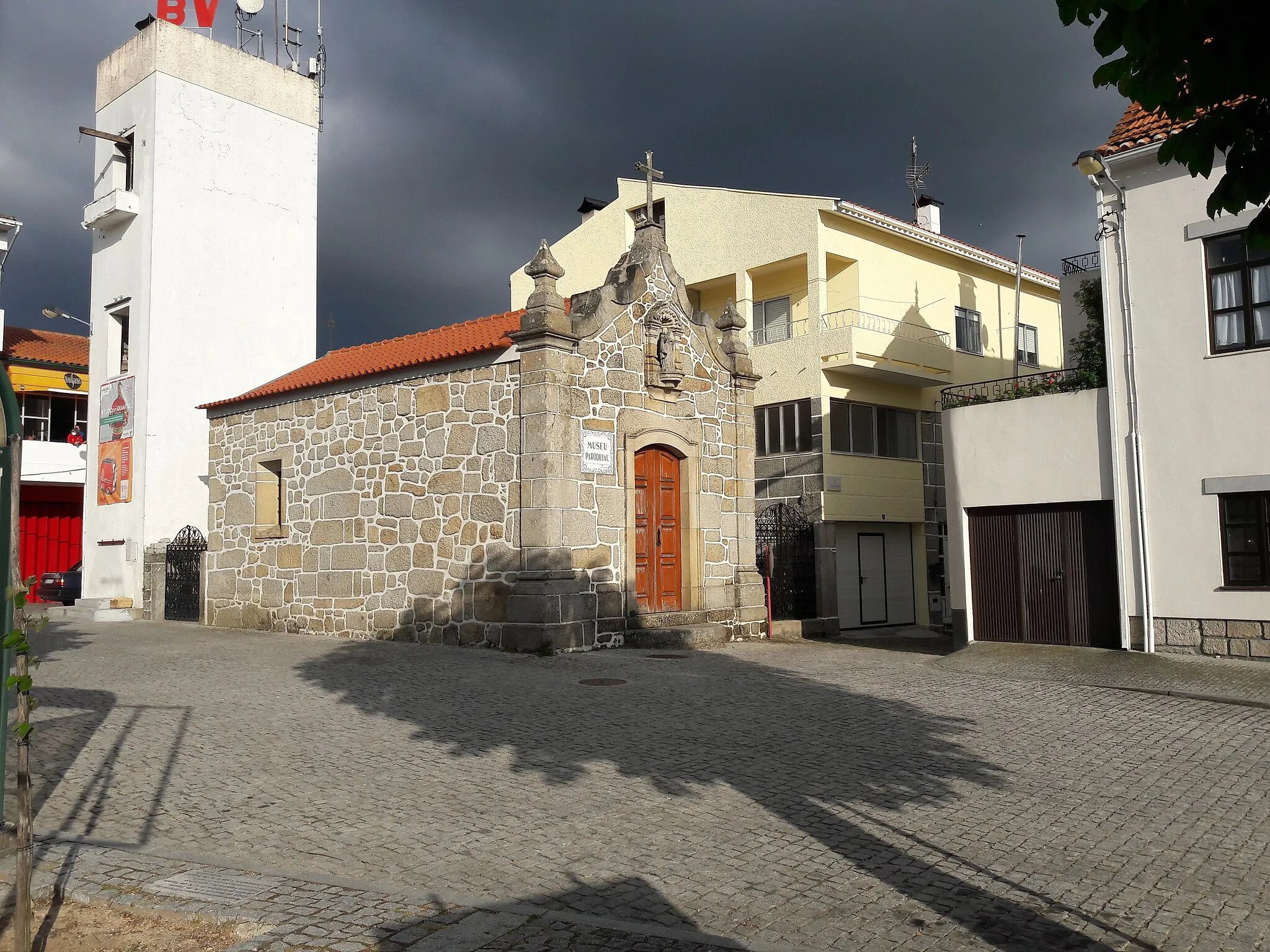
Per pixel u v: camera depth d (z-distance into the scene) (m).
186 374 23.84
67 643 16.31
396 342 18.98
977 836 5.99
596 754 8.10
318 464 17.38
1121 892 5.06
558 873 5.31
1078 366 16.06
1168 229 13.69
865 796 6.86
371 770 7.54
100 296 24.89
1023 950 4.35
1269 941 4.46
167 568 21.53
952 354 24.28
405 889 4.96
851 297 23.44
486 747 8.31
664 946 4.32
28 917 4.13
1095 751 8.30
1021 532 15.28
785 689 11.38
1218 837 5.99
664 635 15.07
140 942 4.30
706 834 6.01
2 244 20.42
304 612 17.41
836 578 21.38
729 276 24.38
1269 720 9.63
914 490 24.47
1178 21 3.72
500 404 14.50
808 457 22.36
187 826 6.15
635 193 26.89
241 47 26.72
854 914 4.75
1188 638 13.25
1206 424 13.20
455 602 14.89
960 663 13.86
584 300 14.83
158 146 23.64
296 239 26.48
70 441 31.45
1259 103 4.02
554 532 13.83
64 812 6.43
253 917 4.54
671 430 16.09
